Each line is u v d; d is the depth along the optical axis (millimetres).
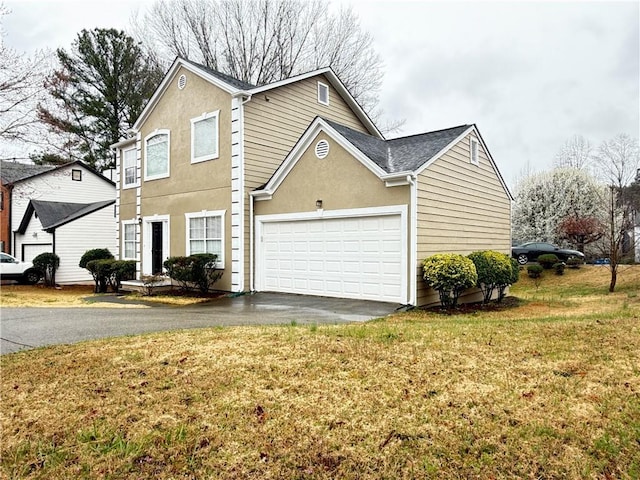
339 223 11117
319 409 3799
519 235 29688
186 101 14336
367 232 10570
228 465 3068
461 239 11938
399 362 4871
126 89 29016
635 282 17562
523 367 4672
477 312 10086
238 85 13453
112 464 3133
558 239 27812
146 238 15805
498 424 3482
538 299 13805
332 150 11117
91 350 5695
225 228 13094
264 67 26828
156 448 3301
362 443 3270
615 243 16703
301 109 14883
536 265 22812
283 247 12367
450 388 4160
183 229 14414
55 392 4355
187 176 14266
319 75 15641
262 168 13375
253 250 12961
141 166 16047
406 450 3166
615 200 19391
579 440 3244
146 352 5496
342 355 5121
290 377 4500
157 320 8383
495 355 5090
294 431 3457
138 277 15992
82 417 3809
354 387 4223
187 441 3375
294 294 12070
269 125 13680
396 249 10047
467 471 2928
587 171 29312
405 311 9344
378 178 10242
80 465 3141
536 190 29547
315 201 11484
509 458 3053
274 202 12469
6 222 25344
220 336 6227
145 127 15953
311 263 11695
